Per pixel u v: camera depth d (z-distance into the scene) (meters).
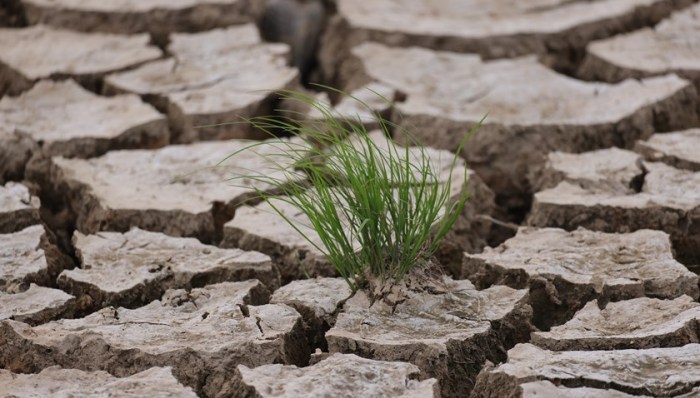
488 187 9.62
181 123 10.25
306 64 12.61
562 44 11.80
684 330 6.52
